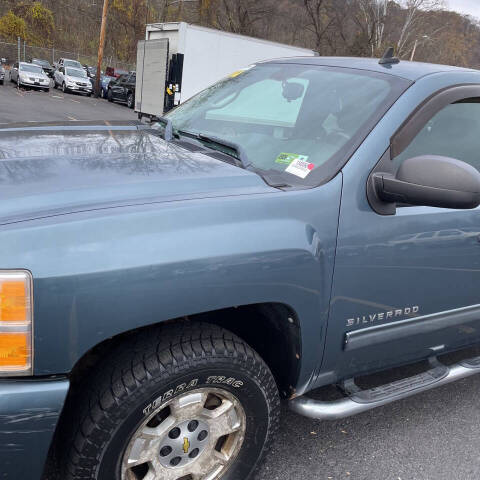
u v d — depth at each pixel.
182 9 47.84
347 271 2.01
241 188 1.93
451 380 2.58
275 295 1.82
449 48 47.94
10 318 1.45
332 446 2.55
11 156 2.04
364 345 2.17
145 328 1.79
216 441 1.90
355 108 2.28
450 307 2.42
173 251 1.62
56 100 22.36
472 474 2.48
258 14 41.06
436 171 1.88
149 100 17.03
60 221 1.55
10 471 1.53
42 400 1.50
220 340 1.77
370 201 2.04
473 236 2.34
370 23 39.78
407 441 2.65
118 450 1.66
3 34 55.97
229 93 2.92
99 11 61.41
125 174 1.93
